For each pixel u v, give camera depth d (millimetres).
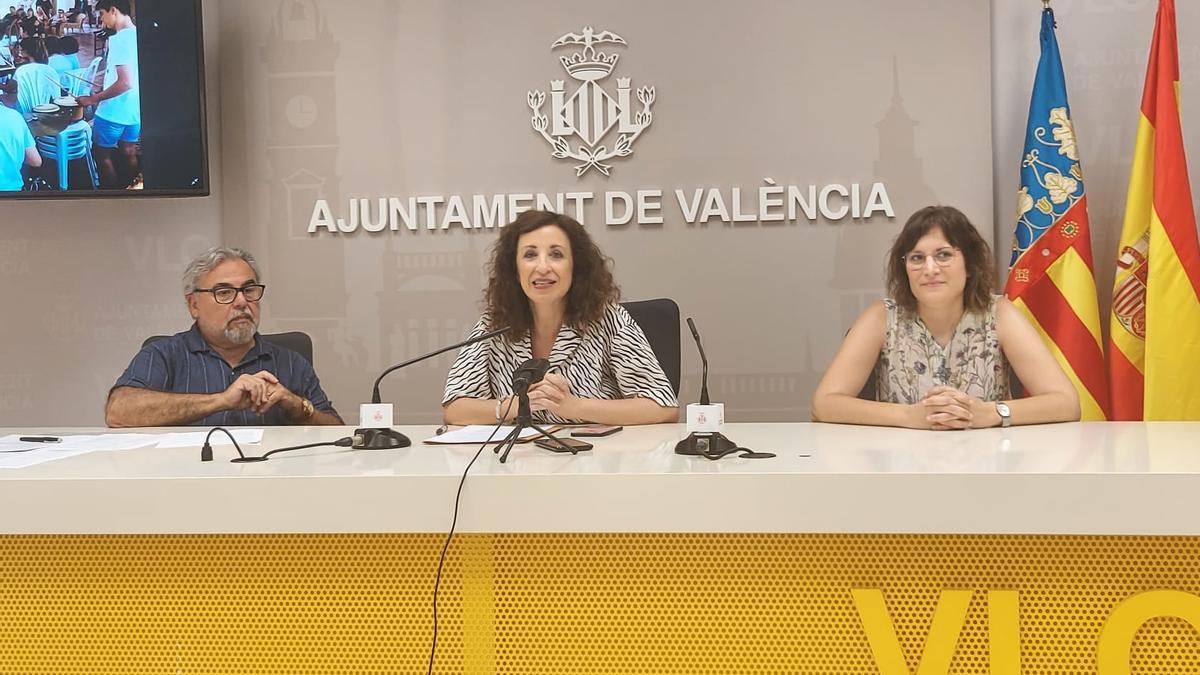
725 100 3396
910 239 2352
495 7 3463
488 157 3477
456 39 3479
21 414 3689
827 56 3357
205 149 3383
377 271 3523
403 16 3492
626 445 1676
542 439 1675
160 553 1451
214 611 1441
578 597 1380
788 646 1345
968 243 2342
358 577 1414
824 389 2314
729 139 3398
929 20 3316
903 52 3330
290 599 1427
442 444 1729
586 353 2424
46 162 3406
